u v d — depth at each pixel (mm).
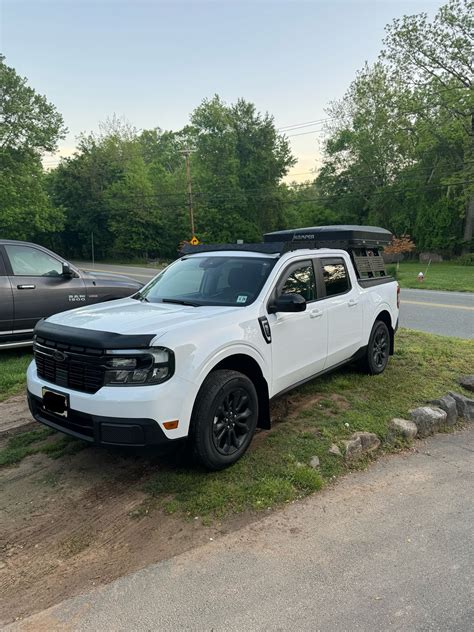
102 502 3363
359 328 5562
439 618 2320
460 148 38594
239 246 4914
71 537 3002
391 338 6512
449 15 32875
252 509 3266
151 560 2781
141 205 52906
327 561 2758
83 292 7621
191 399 3338
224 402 3617
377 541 2957
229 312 3834
